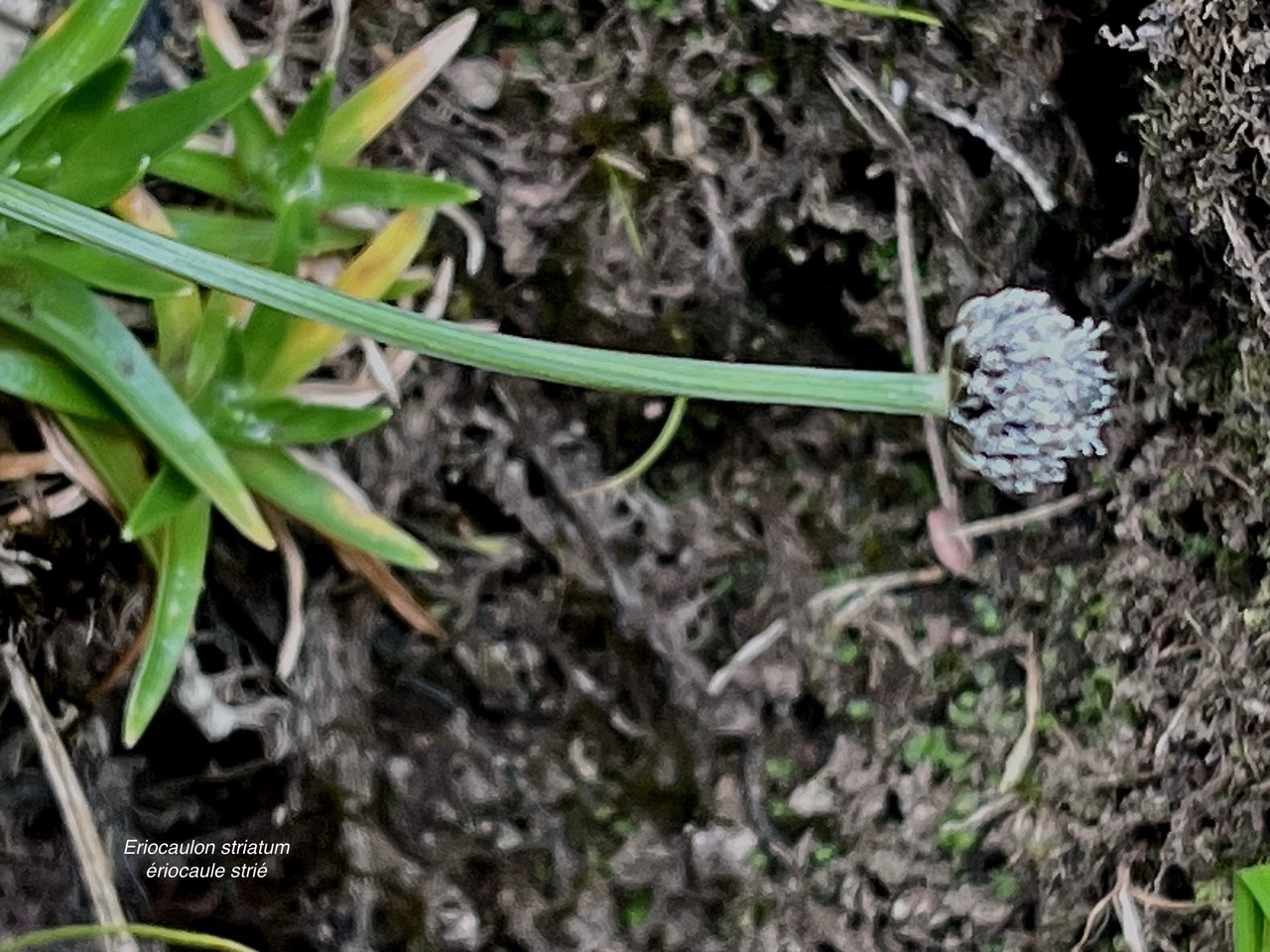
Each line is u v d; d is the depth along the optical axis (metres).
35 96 0.16
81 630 0.16
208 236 0.16
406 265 0.16
